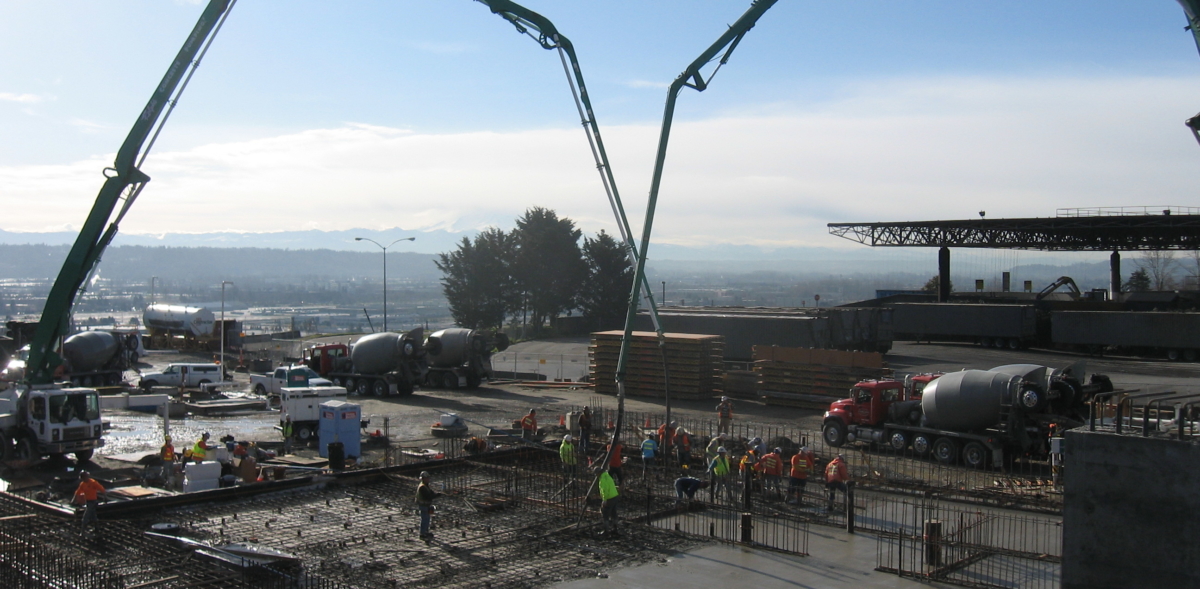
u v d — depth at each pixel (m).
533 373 62.19
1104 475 14.65
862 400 32.72
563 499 23.73
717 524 22.23
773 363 44.38
